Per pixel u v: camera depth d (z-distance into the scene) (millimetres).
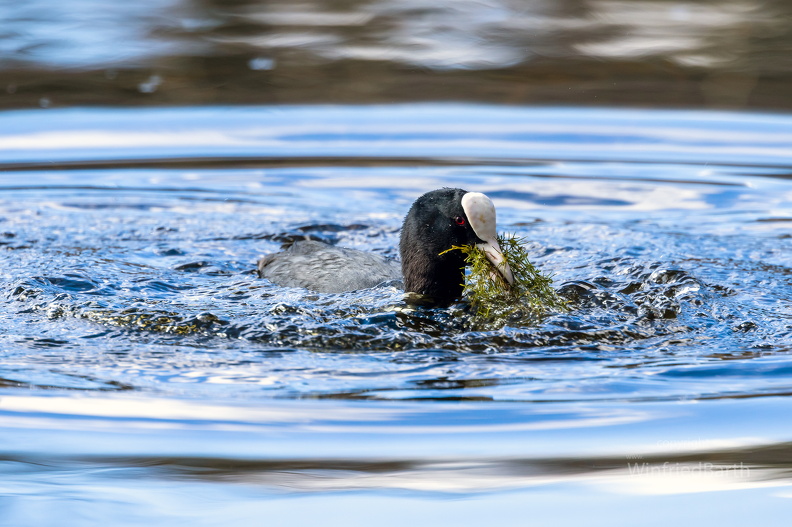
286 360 10555
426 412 9234
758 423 8906
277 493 7805
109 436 8742
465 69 27125
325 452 8445
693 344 11023
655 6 35406
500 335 11219
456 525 7340
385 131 22250
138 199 18188
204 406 9359
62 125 22328
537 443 8578
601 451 8438
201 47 29281
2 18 32438
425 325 11508
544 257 14789
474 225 12227
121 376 10062
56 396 9555
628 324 11594
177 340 11133
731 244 15414
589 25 32344
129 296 12602
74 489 7812
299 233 16562
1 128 22000
